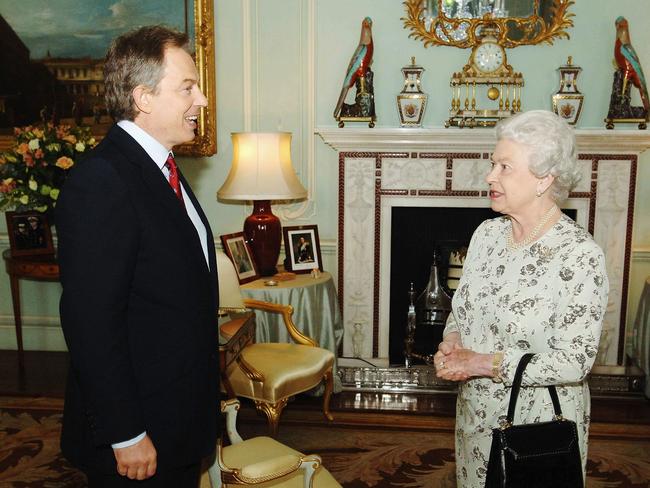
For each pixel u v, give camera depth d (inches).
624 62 145.9
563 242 62.1
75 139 141.9
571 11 151.9
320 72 160.2
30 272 150.0
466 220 162.9
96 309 52.1
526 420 64.2
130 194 54.6
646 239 158.7
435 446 123.9
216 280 67.4
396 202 158.4
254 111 163.0
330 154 162.9
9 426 130.6
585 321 59.1
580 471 58.1
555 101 150.6
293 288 141.7
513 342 63.2
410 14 154.2
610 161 151.1
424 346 168.2
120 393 53.7
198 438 61.3
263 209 150.0
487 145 152.3
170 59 57.3
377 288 162.6
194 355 59.6
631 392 151.1
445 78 157.1
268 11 159.0
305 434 129.2
